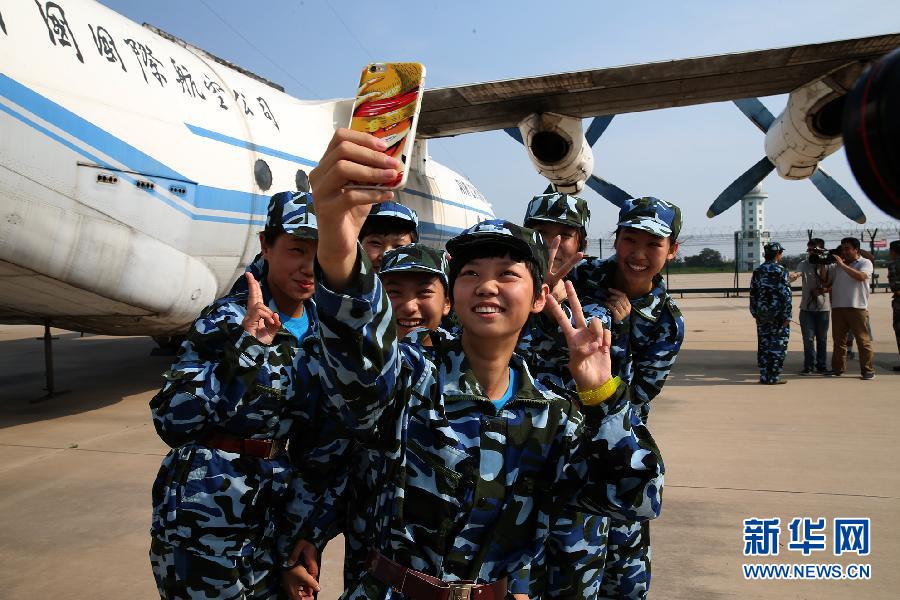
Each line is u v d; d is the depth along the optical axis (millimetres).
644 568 2154
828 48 7090
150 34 5965
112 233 4949
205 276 6039
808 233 23203
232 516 1719
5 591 2760
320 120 8219
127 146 5035
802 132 8289
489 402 1313
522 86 8094
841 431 5258
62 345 11656
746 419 5723
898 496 3814
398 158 1052
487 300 1310
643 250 2205
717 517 3549
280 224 1906
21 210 4348
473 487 1277
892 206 634
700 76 7930
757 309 7375
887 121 587
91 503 3781
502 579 1320
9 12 4359
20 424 5641
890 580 2855
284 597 1905
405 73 1107
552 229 2535
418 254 2225
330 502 1832
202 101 6070
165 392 1691
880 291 23672
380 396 1226
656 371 2314
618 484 1308
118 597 2719
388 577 1300
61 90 4578
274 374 1731
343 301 1138
